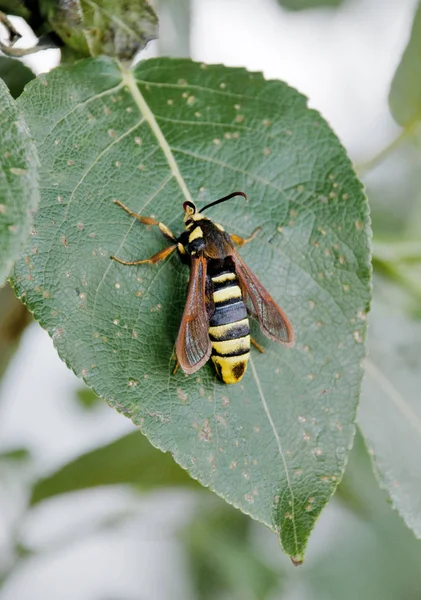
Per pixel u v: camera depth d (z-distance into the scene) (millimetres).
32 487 378
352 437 309
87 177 304
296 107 315
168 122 311
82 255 302
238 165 313
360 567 520
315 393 310
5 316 337
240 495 304
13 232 283
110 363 302
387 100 361
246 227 313
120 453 374
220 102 314
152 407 303
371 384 350
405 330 359
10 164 286
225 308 311
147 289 307
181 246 309
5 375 346
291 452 307
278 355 311
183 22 381
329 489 307
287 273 313
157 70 312
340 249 312
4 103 288
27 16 306
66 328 300
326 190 313
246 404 307
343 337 312
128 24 309
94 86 308
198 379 307
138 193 307
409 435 347
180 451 303
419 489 343
